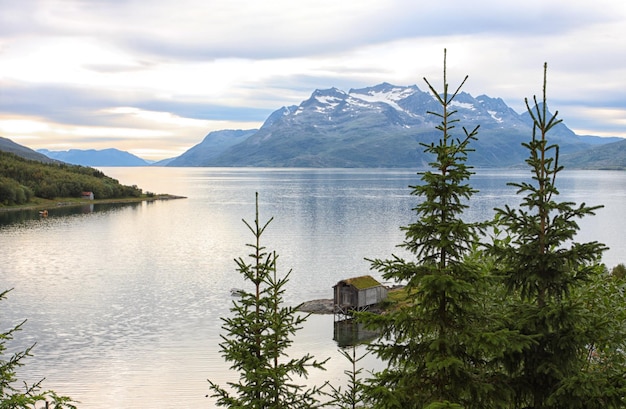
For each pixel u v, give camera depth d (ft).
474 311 50.80
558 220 50.88
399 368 55.93
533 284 51.80
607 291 69.56
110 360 203.41
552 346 48.26
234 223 645.10
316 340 229.86
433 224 51.57
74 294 308.40
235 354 59.52
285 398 61.87
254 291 312.91
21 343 223.71
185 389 175.32
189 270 378.94
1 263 397.39
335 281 340.59
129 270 377.91
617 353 60.13
